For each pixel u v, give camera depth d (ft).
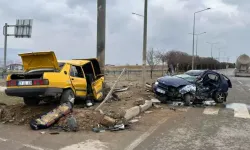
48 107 34.60
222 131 29.07
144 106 40.16
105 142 24.43
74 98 36.27
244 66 172.86
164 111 40.60
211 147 23.50
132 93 53.42
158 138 26.00
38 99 36.11
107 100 42.83
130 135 26.86
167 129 29.55
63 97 34.19
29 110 33.35
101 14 47.67
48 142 24.18
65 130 27.89
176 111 40.98
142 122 32.63
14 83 32.12
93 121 29.40
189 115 38.01
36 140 24.75
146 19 67.10
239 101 54.85
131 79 109.81
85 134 26.81
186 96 46.88
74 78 36.35
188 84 47.42
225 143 24.70
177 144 24.21
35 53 33.68
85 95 38.96
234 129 30.01
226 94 52.85
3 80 98.48
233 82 116.26
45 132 27.32
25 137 25.67
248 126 31.55
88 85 40.63
